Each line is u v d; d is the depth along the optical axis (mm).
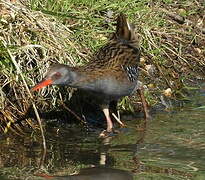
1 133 11922
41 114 12555
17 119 12242
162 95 13953
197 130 12172
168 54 15352
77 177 9875
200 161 10578
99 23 14438
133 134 12023
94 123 12656
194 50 15750
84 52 13469
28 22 12875
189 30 16125
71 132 12148
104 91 12023
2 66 12180
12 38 12562
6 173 9969
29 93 11773
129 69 12297
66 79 11703
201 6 16922
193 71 15141
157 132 12102
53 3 13945
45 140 11664
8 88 12352
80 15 14125
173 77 14719
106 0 14734
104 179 9805
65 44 13047
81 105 12898
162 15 15891
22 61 12492
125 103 13211
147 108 13422
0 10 12867
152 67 14672
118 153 10977
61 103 12711
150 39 14883
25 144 11430
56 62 12742
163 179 9805
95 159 10664
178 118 12914
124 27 12867
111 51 12414
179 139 11680
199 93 14305
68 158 10711
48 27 13070
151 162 10531
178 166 10352
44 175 9930
